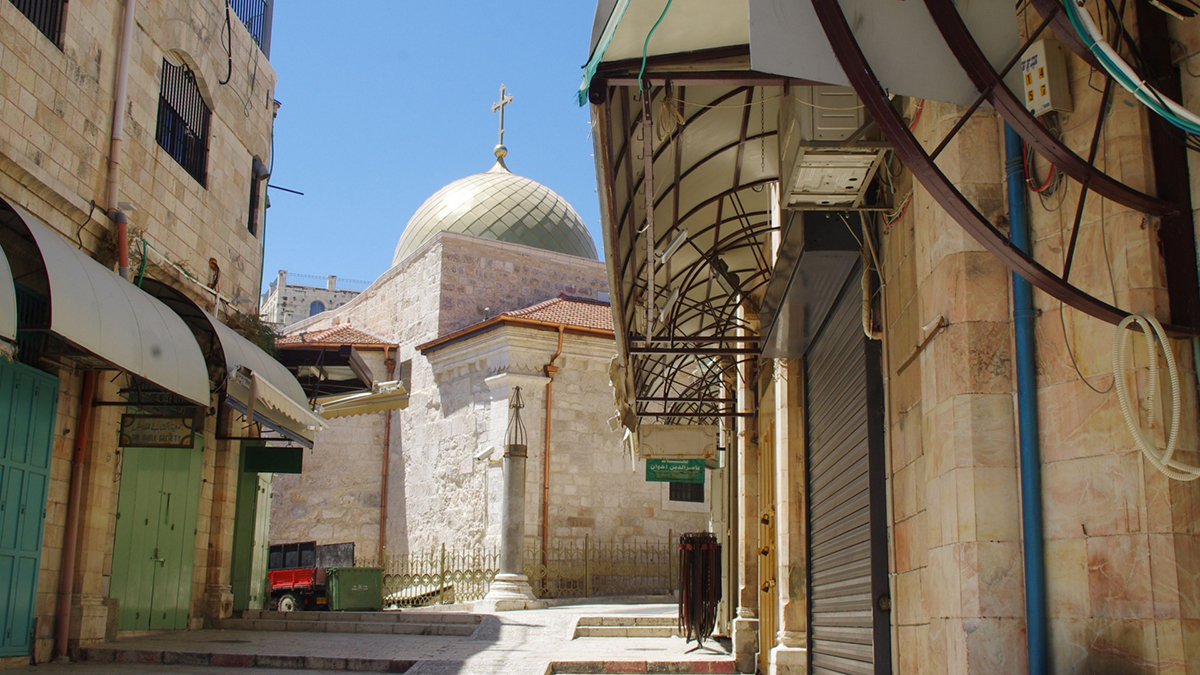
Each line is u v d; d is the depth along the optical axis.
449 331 31.08
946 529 4.94
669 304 11.62
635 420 16.14
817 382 9.88
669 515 29.28
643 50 4.97
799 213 7.40
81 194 11.98
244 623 17.05
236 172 17.48
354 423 32.22
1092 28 3.94
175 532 15.85
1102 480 4.42
